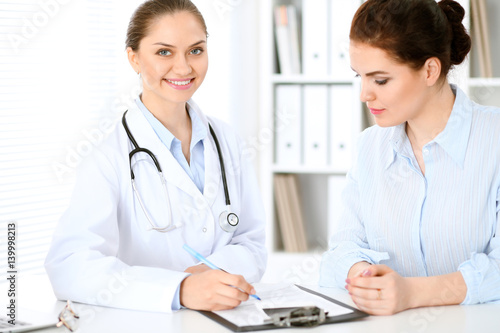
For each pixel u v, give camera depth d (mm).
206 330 1133
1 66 2326
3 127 2338
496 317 1198
